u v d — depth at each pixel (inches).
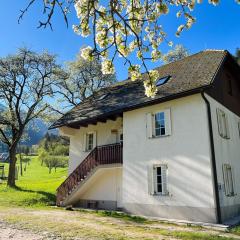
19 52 1037.2
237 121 663.8
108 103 727.7
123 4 224.1
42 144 3331.7
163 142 561.3
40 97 1067.9
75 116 772.6
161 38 239.3
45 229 386.9
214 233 396.5
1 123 1051.3
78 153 794.2
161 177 552.7
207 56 666.8
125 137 632.4
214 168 487.5
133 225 449.4
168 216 522.0
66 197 711.1
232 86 676.1
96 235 350.0
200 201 486.6
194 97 533.3
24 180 1578.5
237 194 565.9
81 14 198.4
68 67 1214.3
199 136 511.2
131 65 211.8
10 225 418.3
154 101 567.8
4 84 1025.5
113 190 675.4
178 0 228.8
